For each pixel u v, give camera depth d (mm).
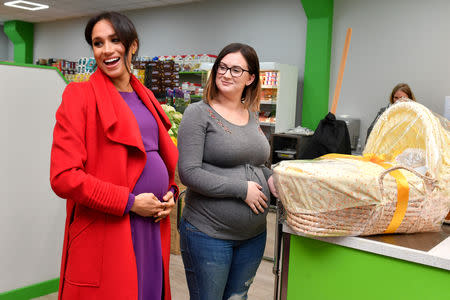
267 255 3691
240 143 1665
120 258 1335
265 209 1700
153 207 1397
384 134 1816
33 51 12227
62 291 1396
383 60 6039
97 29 1380
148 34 9266
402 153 1712
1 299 2490
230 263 1699
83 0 8961
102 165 1348
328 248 1497
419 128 1651
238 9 7684
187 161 1605
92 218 1340
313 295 1540
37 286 2662
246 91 1865
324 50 6398
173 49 8828
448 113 3783
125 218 1354
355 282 1451
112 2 8969
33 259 2650
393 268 1377
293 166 1402
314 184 1338
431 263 1289
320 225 1365
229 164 1669
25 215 2598
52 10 10195
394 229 1438
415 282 1343
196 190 1611
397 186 1375
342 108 6453
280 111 6445
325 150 4926
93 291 1335
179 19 8656
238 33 7711
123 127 1354
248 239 1742
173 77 5012
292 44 7000
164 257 1562
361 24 6195
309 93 6637
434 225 1495
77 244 1349
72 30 11078
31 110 2580
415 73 5789
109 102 1360
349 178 1312
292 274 1583
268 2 7258
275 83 6383
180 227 1771
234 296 1801
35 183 2633
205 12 8195
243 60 1691
